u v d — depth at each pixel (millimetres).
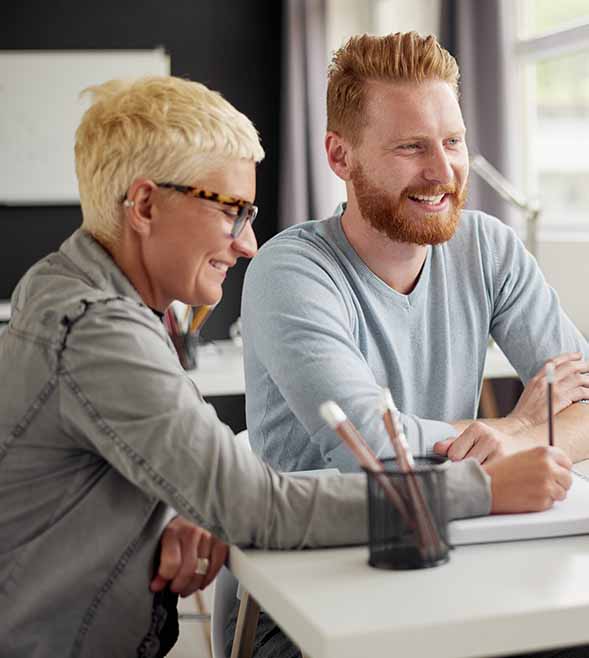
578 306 3711
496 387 3979
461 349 1854
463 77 4039
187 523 1265
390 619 913
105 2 4777
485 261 1891
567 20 3973
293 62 4754
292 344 1612
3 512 1214
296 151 4758
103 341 1183
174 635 1301
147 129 1260
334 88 1754
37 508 1217
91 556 1210
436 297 1820
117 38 4805
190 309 3223
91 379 1174
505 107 4000
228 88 4930
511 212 4008
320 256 1739
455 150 1712
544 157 4211
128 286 1281
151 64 4824
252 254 1333
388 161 1688
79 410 1178
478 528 1148
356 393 1531
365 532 1155
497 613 923
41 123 4723
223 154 1278
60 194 4762
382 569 1062
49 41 4734
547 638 936
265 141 4973
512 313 1912
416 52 1682
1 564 1215
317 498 1154
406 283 1788
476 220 1915
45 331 1203
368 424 1495
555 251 3787
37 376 1196
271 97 4965
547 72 4137
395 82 1687
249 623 1372
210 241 1290
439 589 994
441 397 1821
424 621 905
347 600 966
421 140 1680
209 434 1161
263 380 1730
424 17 4371
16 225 4770
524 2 4234
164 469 1146
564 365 1801
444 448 1501
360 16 4840
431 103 1681
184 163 1266
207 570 1244
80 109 4746
